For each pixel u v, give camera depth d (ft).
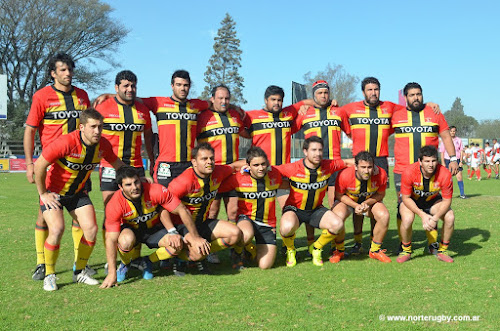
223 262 18.47
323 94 20.21
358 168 17.63
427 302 12.87
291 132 20.95
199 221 17.07
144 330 11.08
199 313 12.17
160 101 18.80
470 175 73.15
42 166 14.39
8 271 16.74
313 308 12.50
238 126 19.94
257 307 12.61
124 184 14.62
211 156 15.52
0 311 12.48
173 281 15.53
